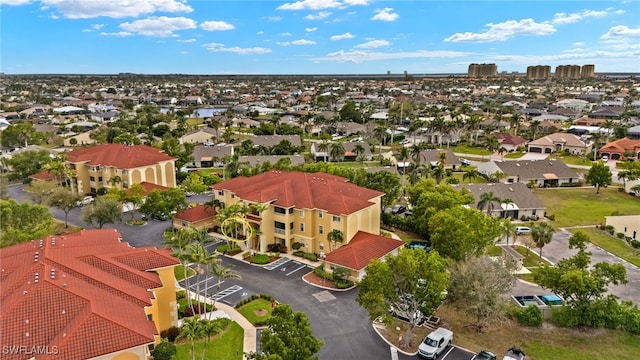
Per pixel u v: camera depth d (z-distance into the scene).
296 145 164.38
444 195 81.38
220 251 72.56
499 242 79.75
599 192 115.62
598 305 51.72
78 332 33.06
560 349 48.06
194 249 53.53
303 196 74.25
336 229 70.44
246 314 53.41
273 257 70.81
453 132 180.75
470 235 59.03
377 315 45.50
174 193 83.31
